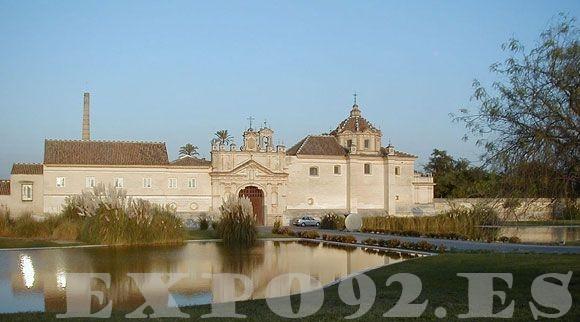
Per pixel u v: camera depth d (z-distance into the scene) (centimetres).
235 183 7531
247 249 3772
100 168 7075
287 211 7831
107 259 3092
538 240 4547
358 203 8119
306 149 8138
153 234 4128
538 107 1777
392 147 8281
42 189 7000
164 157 7456
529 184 1767
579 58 1770
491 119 1858
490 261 2470
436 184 10038
